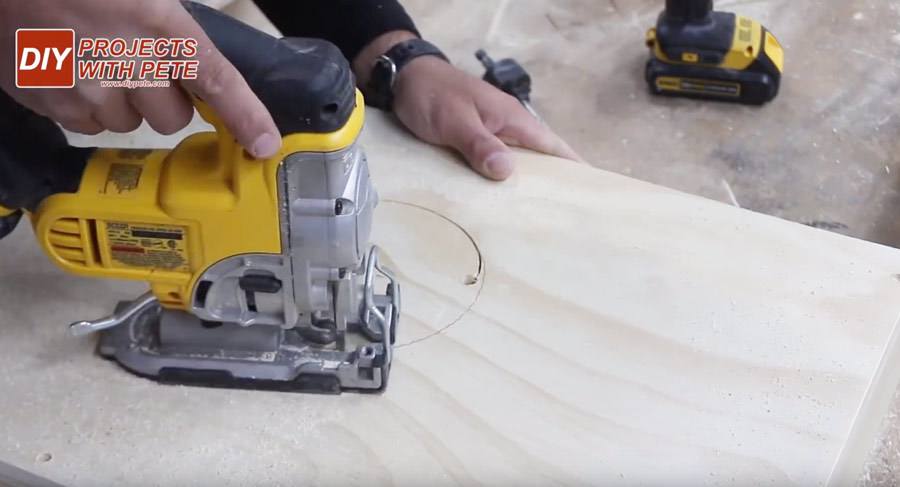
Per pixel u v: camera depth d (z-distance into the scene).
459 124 1.11
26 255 1.00
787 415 0.85
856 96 1.53
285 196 0.75
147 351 0.90
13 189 0.78
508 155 1.09
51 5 0.65
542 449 0.82
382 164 1.11
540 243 1.01
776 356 0.90
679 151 1.45
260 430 0.85
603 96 1.54
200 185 0.77
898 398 1.03
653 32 1.52
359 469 0.81
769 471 0.80
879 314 0.93
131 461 0.82
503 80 1.38
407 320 0.94
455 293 0.96
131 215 0.79
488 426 0.84
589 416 0.85
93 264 0.83
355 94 0.75
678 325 0.93
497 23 1.67
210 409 0.87
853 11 1.69
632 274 0.98
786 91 1.54
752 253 1.00
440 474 0.81
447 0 1.71
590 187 1.08
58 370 0.90
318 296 0.82
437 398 0.87
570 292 0.96
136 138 1.14
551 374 0.89
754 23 1.51
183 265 0.82
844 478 0.83
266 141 0.70
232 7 1.62
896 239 1.31
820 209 1.35
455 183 1.09
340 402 0.87
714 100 1.53
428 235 1.02
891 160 1.42
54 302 0.96
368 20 1.27
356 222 0.77
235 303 0.84
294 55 0.72
